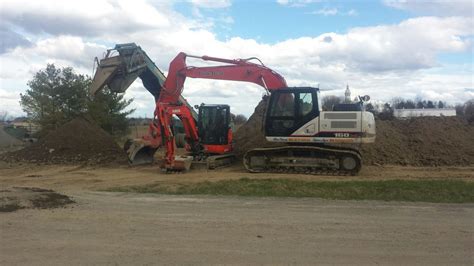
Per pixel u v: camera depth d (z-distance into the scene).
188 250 7.25
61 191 13.79
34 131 44.81
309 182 14.23
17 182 16.62
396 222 9.13
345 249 7.30
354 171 16.36
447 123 22.08
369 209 10.55
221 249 7.29
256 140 21.67
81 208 10.71
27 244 7.62
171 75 19.73
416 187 13.16
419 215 9.83
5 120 81.38
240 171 18.05
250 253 7.09
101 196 12.74
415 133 21.00
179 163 18.19
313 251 7.19
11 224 9.00
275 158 17.30
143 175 17.78
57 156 23.61
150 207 10.88
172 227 8.73
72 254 7.07
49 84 38.56
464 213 10.05
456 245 7.50
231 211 10.34
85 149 24.12
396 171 17.30
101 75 19.88
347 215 9.84
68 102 38.50
